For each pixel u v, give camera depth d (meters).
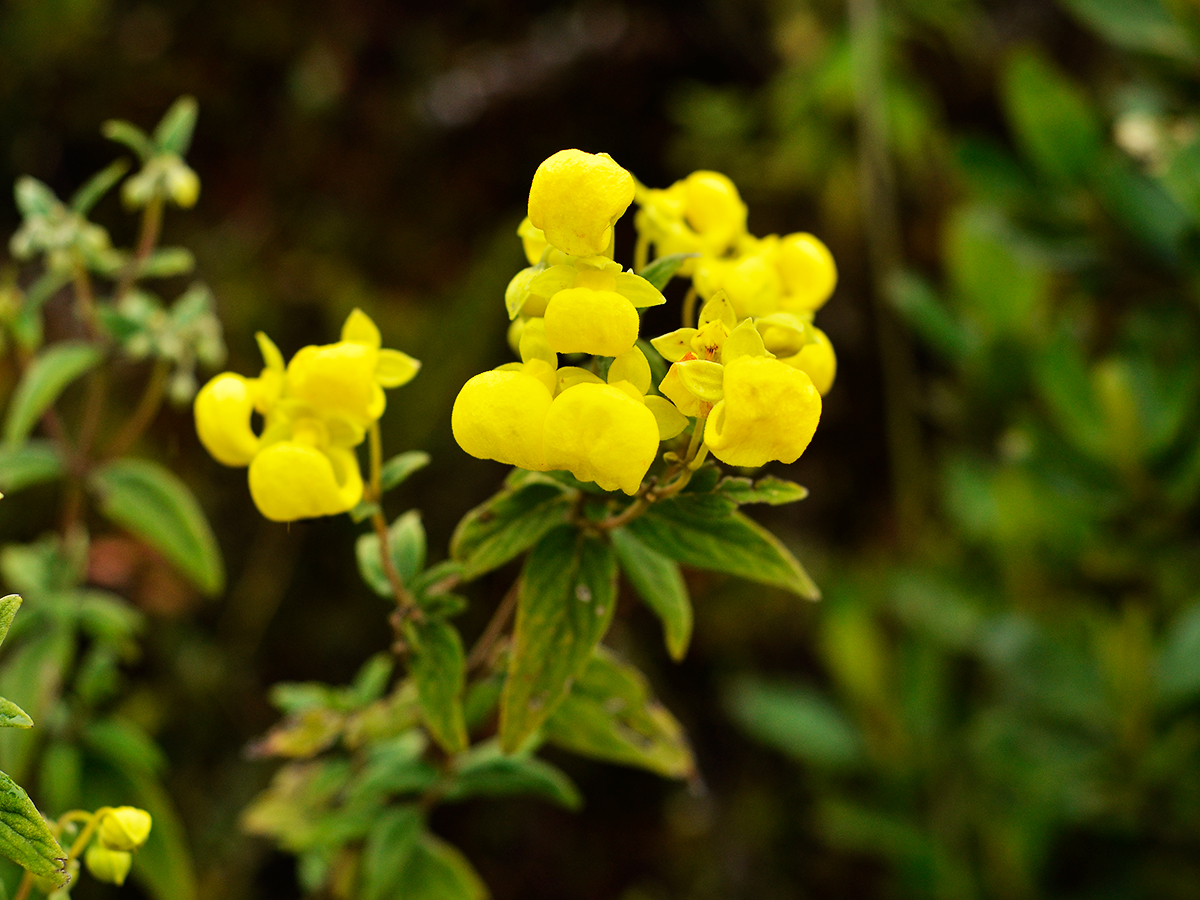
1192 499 0.50
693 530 0.28
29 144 0.88
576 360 0.27
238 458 0.27
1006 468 0.57
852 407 0.88
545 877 0.68
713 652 0.79
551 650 0.28
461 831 0.68
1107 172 0.55
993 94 0.89
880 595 0.72
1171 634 0.54
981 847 0.58
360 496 0.27
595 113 0.94
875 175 0.79
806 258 0.28
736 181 0.92
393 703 0.31
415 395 0.75
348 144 0.91
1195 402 0.51
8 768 0.34
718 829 0.72
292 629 0.72
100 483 0.37
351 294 0.85
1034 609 0.60
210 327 0.37
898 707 0.63
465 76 0.94
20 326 0.35
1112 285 0.57
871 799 0.63
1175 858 0.53
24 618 0.36
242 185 0.90
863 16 0.77
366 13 0.93
